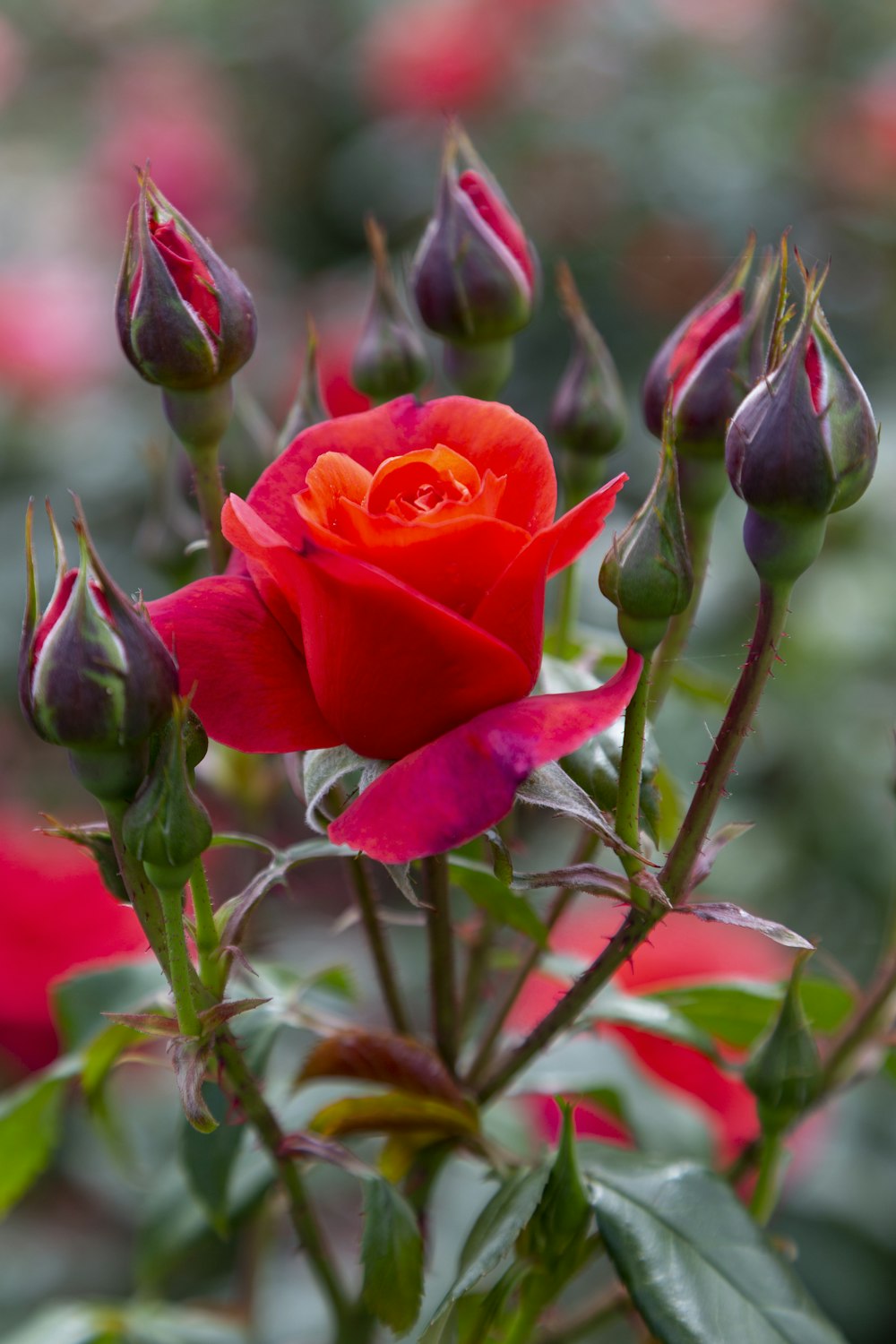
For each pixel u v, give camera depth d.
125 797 0.66
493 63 2.16
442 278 0.75
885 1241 1.21
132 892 0.67
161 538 0.82
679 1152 0.84
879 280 2.02
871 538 1.48
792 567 0.66
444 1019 0.73
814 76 2.26
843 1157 1.24
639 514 0.66
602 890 0.68
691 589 0.66
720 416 0.72
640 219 2.07
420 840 0.64
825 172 2.06
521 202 2.11
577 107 2.17
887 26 2.30
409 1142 0.74
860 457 0.65
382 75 2.23
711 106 2.15
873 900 1.46
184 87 2.46
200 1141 0.77
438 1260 1.05
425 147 2.26
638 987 0.91
